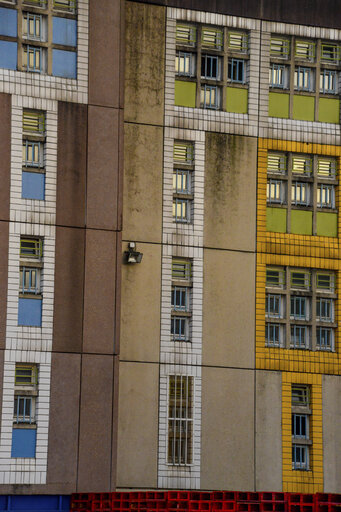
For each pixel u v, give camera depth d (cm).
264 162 6312
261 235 6250
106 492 5494
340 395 6250
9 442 5491
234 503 5312
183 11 6278
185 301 6128
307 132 6397
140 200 6081
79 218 5734
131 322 5981
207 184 6206
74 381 5622
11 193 5653
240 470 6006
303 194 6394
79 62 5844
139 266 6034
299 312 6300
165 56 6225
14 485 5466
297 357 6209
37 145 5759
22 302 5606
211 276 6144
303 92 6444
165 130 6169
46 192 5706
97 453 5606
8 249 5606
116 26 5925
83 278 5703
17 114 5709
